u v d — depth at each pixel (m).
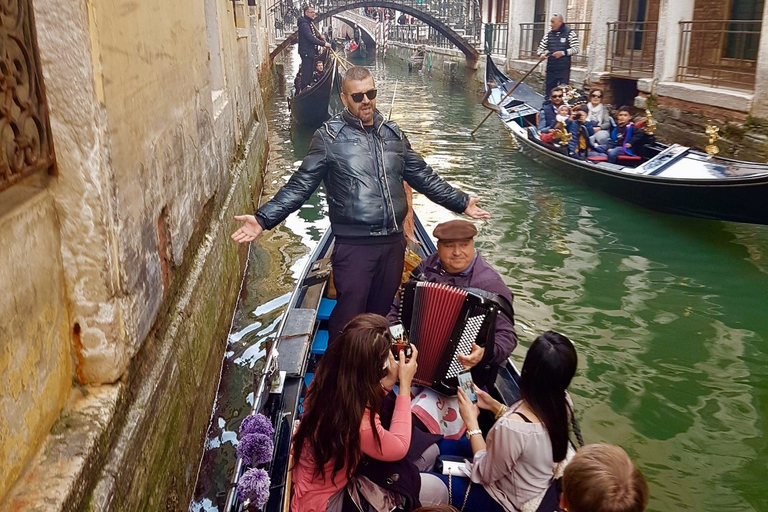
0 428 1.67
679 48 10.27
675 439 3.84
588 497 1.69
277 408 2.85
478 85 21.14
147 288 2.63
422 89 22.59
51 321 2.02
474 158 10.91
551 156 9.34
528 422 2.30
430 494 2.48
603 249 6.74
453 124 14.76
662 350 4.79
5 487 1.71
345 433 2.13
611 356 4.71
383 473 2.26
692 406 4.14
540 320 5.24
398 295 3.58
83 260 2.14
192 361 3.33
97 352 2.21
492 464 2.36
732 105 8.37
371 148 3.33
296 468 2.27
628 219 7.63
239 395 4.27
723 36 10.27
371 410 2.15
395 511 2.27
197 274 3.69
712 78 9.43
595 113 8.95
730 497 3.38
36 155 1.93
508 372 3.24
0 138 1.69
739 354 4.76
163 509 2.61
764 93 7.68
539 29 18.19
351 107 3.30
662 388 4.33
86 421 2.07
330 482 2.23
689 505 3.33
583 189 8.85
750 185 6.17
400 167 3.43
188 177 3.71
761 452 3.72
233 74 7.34
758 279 5.99
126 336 2.32
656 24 12.30
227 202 5.36
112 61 2.27
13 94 1.78
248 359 4.70
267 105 19.02
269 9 23.44
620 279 6.01
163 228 3.02
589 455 1.75
